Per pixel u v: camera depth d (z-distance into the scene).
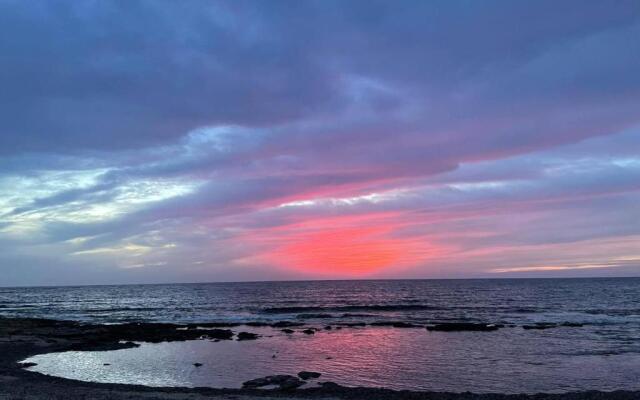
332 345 33.41
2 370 23.91
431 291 130.12
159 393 17.95
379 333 40.69
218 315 61.50
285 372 23.83
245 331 42.81
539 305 74.62
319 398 17.64
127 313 67.19
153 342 35.72
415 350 30.81
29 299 117.44
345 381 21.80
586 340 35.16
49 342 34.91
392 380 21.98
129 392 18.12
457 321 51.16
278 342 35.19
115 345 33.69
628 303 78.00
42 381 20.73
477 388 20.41
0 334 38.81
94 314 66.44
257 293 130.12
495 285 176.25
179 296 119.69
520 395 18.22
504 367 24.97
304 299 97.19
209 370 24.44
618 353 29.19
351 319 54.25
